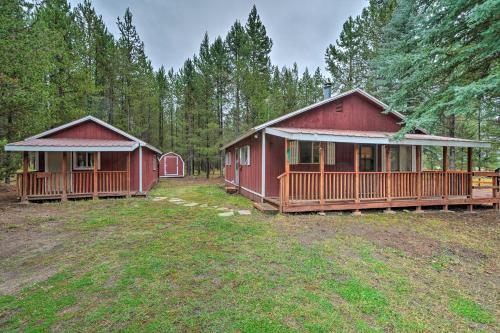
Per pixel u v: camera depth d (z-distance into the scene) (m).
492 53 6.52
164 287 3.42
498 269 4.35
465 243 5.60
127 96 22.31
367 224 6.97
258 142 10.19
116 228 6.27
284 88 25.70
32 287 3.45
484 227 7.00
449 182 9.41
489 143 9.21
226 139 22.66
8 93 9.59
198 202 10.19
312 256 4.57
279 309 2.96
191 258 4.39
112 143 11.05
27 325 2.68
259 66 24.81
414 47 8.36
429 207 9.68
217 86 23.23
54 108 13.95
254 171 10.77
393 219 7.65
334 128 10.42
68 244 5.12
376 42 17.61
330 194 8.28
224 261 4.28
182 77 26.95
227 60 23.14
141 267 4.02
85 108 18.08
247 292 3.32
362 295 3.32
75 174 10.77
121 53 21.77
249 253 4.65
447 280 3.88
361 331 2.64
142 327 2.63
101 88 17.80
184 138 26.34
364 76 19.94
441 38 7.56
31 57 10.33
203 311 2.91
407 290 3.52
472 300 3.34
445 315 2.99
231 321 2.74
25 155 9.70
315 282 3.63
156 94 27.61
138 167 12.28
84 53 16.75
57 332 2.56
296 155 9.80
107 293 3.28
